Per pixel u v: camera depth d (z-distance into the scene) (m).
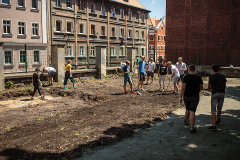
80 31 33.16
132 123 6.14
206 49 21.20
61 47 13.60
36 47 26.73
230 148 4.46
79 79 14.75
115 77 16.80
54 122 6.24
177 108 7.84
